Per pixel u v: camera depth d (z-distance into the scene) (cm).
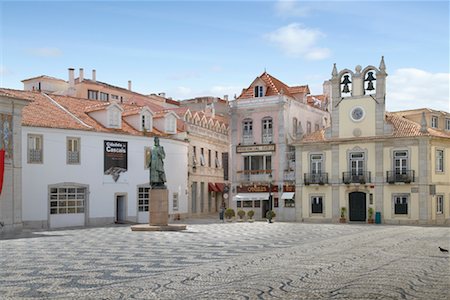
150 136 4650
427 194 4291
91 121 4450
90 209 4188
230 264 1692
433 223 4316
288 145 5122
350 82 4712
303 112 5506
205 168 5784
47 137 3950
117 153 4388
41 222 3875
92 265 1688
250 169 5275
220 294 1184
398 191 4406
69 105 4647
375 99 4575
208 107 6731
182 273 1502
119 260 1820
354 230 3488
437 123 4994
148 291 1226
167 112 5056
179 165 5031
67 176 4047
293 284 1305
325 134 4800
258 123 5238
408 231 3372
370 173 4538
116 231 3397
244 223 4428
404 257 1864
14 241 2634
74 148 4112
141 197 4572
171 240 2669
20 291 1231
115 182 4369
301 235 3017
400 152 4431
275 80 5616
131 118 4800
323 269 1559
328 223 4500
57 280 1389
